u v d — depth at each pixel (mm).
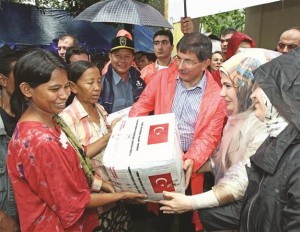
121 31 3543
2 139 1585
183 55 1924
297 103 984
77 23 6547
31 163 1181
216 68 3930
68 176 1228
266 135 1454
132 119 1720
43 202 1260
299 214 914
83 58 2846
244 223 1178
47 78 1210
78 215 1279
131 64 2941
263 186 1074
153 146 1435
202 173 1931
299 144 994
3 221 1419
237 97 1553
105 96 2822
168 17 6297
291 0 4965
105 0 3955
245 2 3539
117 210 1864
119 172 1385
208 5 3898
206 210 1441
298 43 2924
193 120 2033
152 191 1446
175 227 2363
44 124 1253
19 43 5906
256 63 1491
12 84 1721
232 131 1623
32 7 6109
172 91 2105
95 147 1695
